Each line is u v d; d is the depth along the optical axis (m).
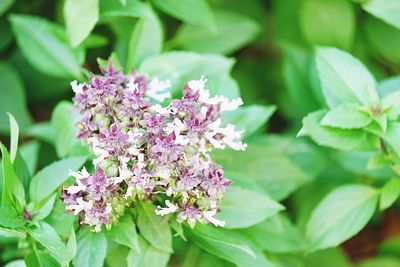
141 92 0.35
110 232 0.35
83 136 0.35
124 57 0.42
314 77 0.42
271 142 0.42
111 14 0.39
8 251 0.39
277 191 0.39
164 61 0.38
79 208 0.34
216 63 0.38
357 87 0.36
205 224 0.35
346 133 0.36
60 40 0.40
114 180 0.34
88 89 0.35
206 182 0.34
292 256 0.40
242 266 0.35
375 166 0.37
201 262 0.39
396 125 0.36
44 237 0.35
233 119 0.38
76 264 0.34
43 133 0.42
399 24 0.40
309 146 0.42
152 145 0.34
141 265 0.35
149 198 0.35
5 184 0.34
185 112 0.34
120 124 0.34
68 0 0.39
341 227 0.38
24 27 0.41
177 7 0.41
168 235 0.35
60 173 0.36
